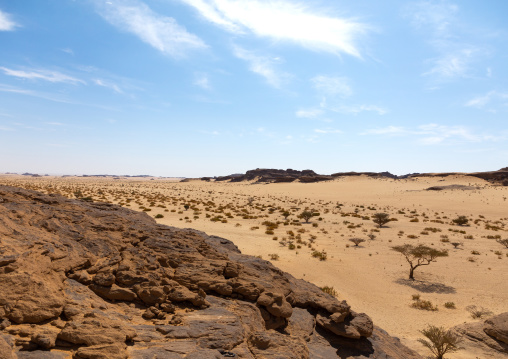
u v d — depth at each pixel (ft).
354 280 86.79
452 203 310.04
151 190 391.24
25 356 18.17
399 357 37.06
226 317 29.35
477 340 52.11
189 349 22.75
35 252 26.89
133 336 22.91
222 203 286.66
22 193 43.37
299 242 128.77
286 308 34.91
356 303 70.90
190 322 27.25
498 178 551.18
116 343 20.75
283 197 392.68
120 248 35.63
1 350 17.12
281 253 109.09
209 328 26.73
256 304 34.12
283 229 162.71
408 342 53.47
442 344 47.52
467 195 357.82
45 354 18.76
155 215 172.45
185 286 33.53
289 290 40.93
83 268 30.50
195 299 30.91
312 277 86.69
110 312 25.89
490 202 305.12
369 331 36.40
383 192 428.97
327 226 181.47
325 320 36.60
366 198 376.68
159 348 22.24
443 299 74.90
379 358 34.78
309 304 40.32
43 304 22.44
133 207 196.85
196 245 42.55
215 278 35.73
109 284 29.14
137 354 20.99
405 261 108.88
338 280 85.81
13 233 28.60
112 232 39.27
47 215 36.55
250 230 150.51
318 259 104.99
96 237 35.91
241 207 259.60
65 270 28.12
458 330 55.93
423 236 156.87
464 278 90.94
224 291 34.17
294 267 94.12
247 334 28.04
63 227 35.32
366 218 218.38
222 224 160.86
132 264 33.22
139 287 29.99
